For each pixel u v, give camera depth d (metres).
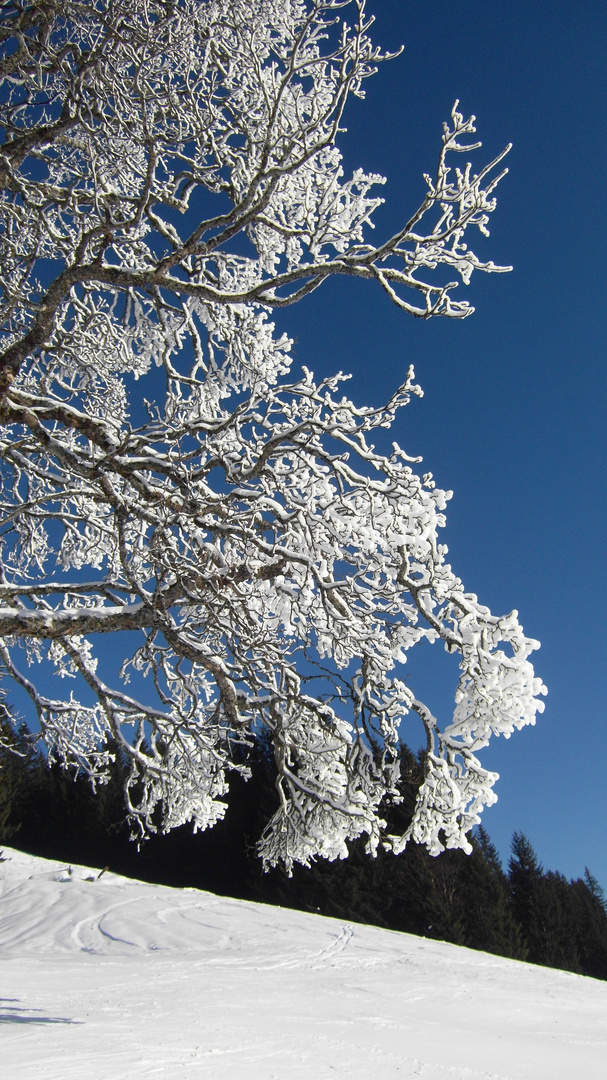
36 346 5.89
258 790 32.78
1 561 8.17
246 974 13.27
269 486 6.34
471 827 5.69
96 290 7.84
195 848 34.09
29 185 6.10
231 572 6.11
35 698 7.71
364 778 6.55
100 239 6.61
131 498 6.51
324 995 11.46
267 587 6.64
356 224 6.59
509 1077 6.39
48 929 18.34
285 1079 4.64
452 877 32.72
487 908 32.06
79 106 5.57
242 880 32.66
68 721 8.18
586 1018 11.80
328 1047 6.68
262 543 5.95
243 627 5.99
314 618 6.61
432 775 5.87
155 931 18.12
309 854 6.73
